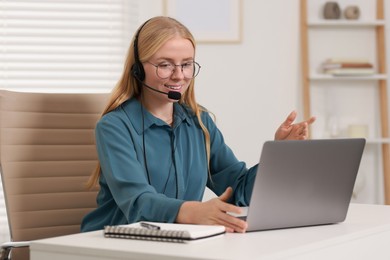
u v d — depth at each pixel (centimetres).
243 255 155
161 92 245
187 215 199
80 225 279
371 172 491
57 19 445
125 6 454
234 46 469
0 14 441
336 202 208
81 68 447
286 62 475
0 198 427
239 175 267
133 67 250
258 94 472
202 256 154
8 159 268
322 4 485
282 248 165
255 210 192
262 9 471
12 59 441
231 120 471
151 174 248
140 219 210
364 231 198
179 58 244
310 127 482
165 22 247
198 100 468
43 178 275
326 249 180
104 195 253
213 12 467
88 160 283
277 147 190
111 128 241
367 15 492
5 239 425
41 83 442
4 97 270
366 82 490
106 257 164
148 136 250
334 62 472
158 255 157
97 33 450
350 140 205
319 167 201
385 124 485
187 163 259
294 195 198
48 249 172
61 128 281
